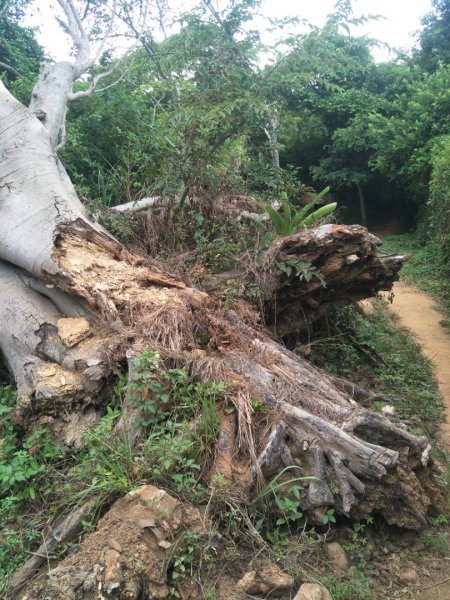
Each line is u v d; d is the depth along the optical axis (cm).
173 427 358
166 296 455
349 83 2281
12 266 555
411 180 1870
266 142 717
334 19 637
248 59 667
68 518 318
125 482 319
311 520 346
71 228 507
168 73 864
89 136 1025
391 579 332
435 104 1739
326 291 590
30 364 437
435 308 1045
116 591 259
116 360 405
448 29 2239
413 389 627
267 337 491
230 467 351
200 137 616
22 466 367
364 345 705
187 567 292
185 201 688
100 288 453
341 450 352
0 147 598
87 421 395
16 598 285
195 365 398
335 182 2322
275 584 294
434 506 390
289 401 386
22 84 1083
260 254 567
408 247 1675
